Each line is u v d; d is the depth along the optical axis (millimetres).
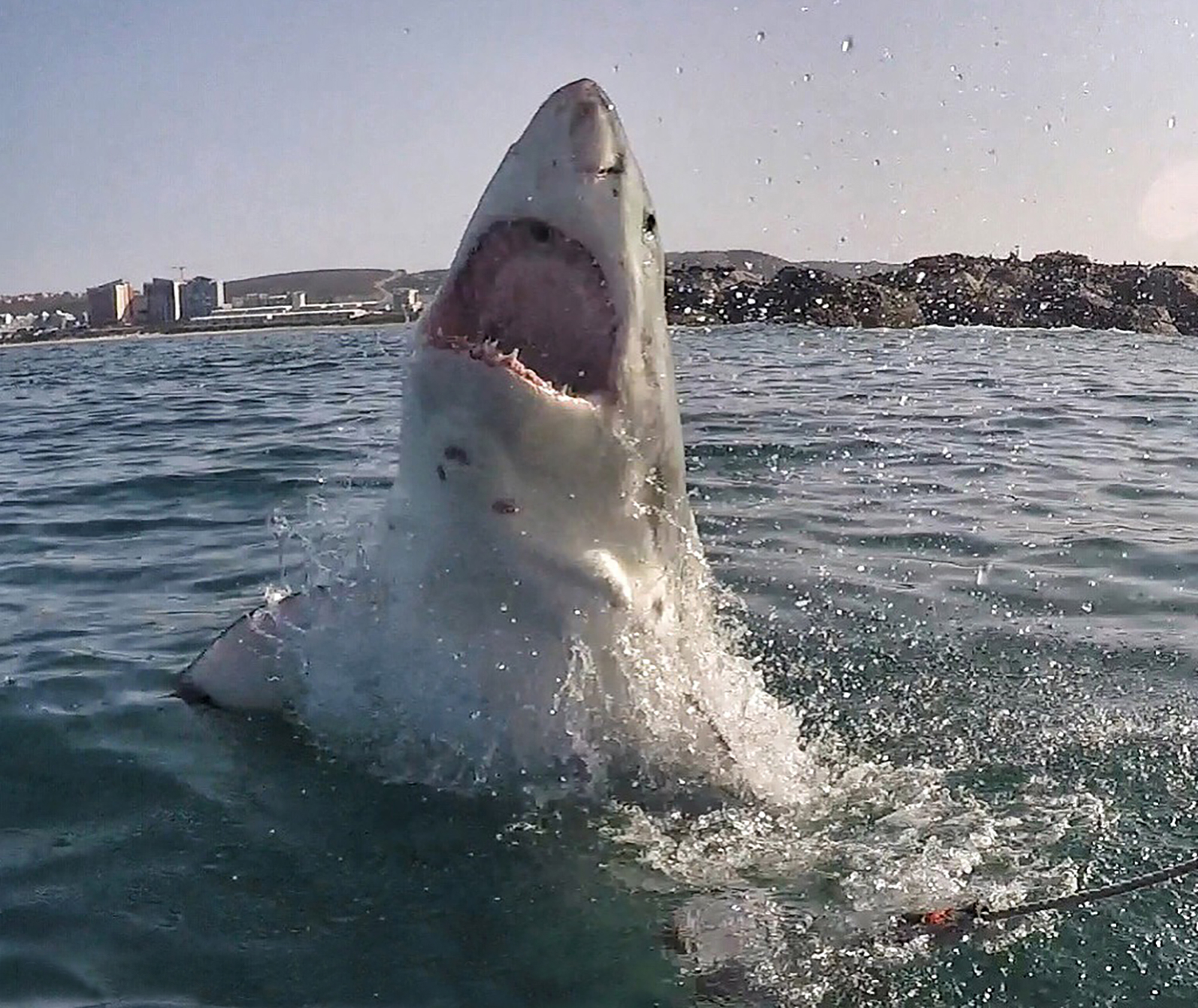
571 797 4020
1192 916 3404
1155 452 11602
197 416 16125
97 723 4645
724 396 15594
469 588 3982
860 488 9672
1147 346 26547
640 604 4133
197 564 7398
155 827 3838
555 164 3824
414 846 3736
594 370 3945
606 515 4016
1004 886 3592
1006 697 5203
